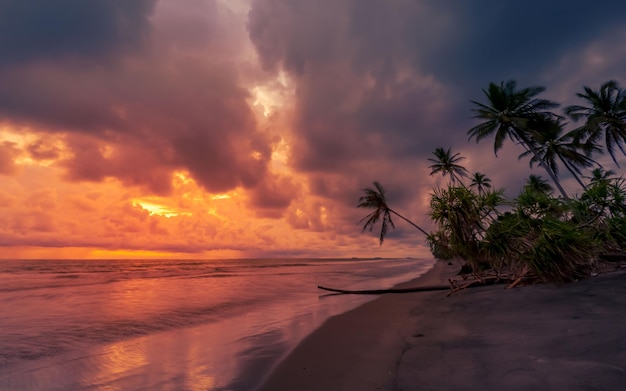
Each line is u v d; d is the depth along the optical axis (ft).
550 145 102.63
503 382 9.90
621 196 29.96
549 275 27.14
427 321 21.44
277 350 18.15
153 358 17.66
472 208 32.96
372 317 25.90
